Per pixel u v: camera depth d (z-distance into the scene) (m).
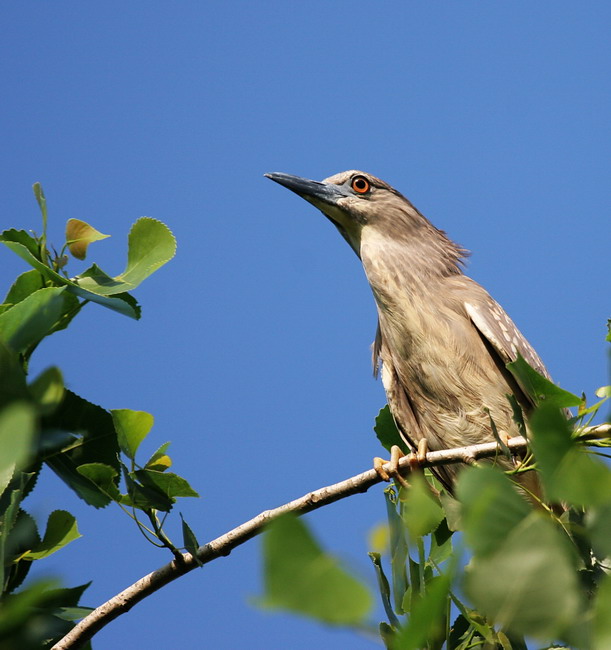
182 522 6.25
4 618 2.70
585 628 2.34
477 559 2.39
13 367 3.08
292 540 2.01
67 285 5.97
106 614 6.28
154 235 6.38
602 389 5.43
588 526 2.58
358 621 1.98
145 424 5.98
